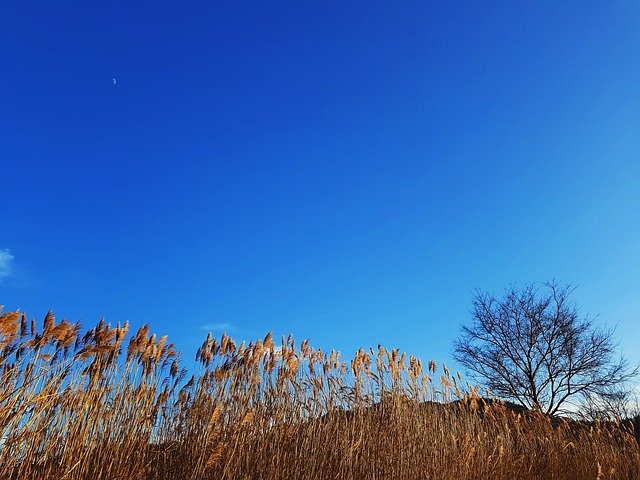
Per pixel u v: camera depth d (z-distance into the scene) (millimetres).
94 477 7000
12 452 6129
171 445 8484
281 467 8469
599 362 26906
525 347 28844
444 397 13000
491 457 11102
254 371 9523
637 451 15039
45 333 6527
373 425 10398
